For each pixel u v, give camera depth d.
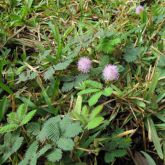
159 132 0.22
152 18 0.30
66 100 0.23
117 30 0.29
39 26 0.30
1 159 0.19
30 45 0.28
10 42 0.29
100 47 0.24
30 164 0.17
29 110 0.22
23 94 0.24
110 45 0.24
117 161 0.21
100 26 0.30
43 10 0.33
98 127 0.21
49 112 0.22
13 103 0.22
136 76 0.24
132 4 0.34
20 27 0.31
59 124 0.19
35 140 0.20
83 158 0.20
